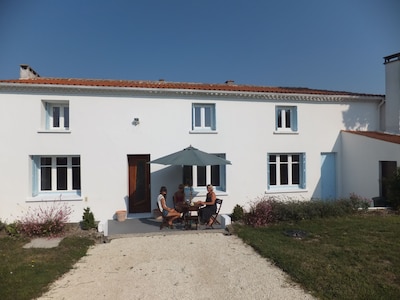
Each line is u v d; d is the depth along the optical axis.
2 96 11.09
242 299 5.07
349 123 14.56
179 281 5.85
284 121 14.12
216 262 6.89
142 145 12.16
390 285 5.33
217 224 10.57
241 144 13.15
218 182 13.28
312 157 14.05
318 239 8.30
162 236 9.26
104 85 11.65
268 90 13.60
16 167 11.16
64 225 9.90
